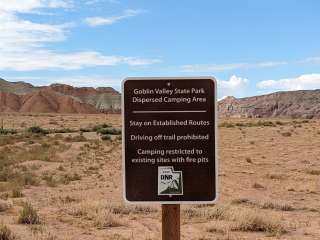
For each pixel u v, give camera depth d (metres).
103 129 68.38
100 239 12.23
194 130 6.49
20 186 22.45
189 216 15.31
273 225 13.64
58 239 11.98
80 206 16.05
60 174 27.42
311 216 16.05
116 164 33.44
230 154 39.25
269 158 36.62
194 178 6.49
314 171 29.16
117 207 16.23
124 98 6.49
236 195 20.67
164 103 6.49
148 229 13.59
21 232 12.78
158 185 6.48
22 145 46.62
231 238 12.35
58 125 93.44
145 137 6.49
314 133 57.47
